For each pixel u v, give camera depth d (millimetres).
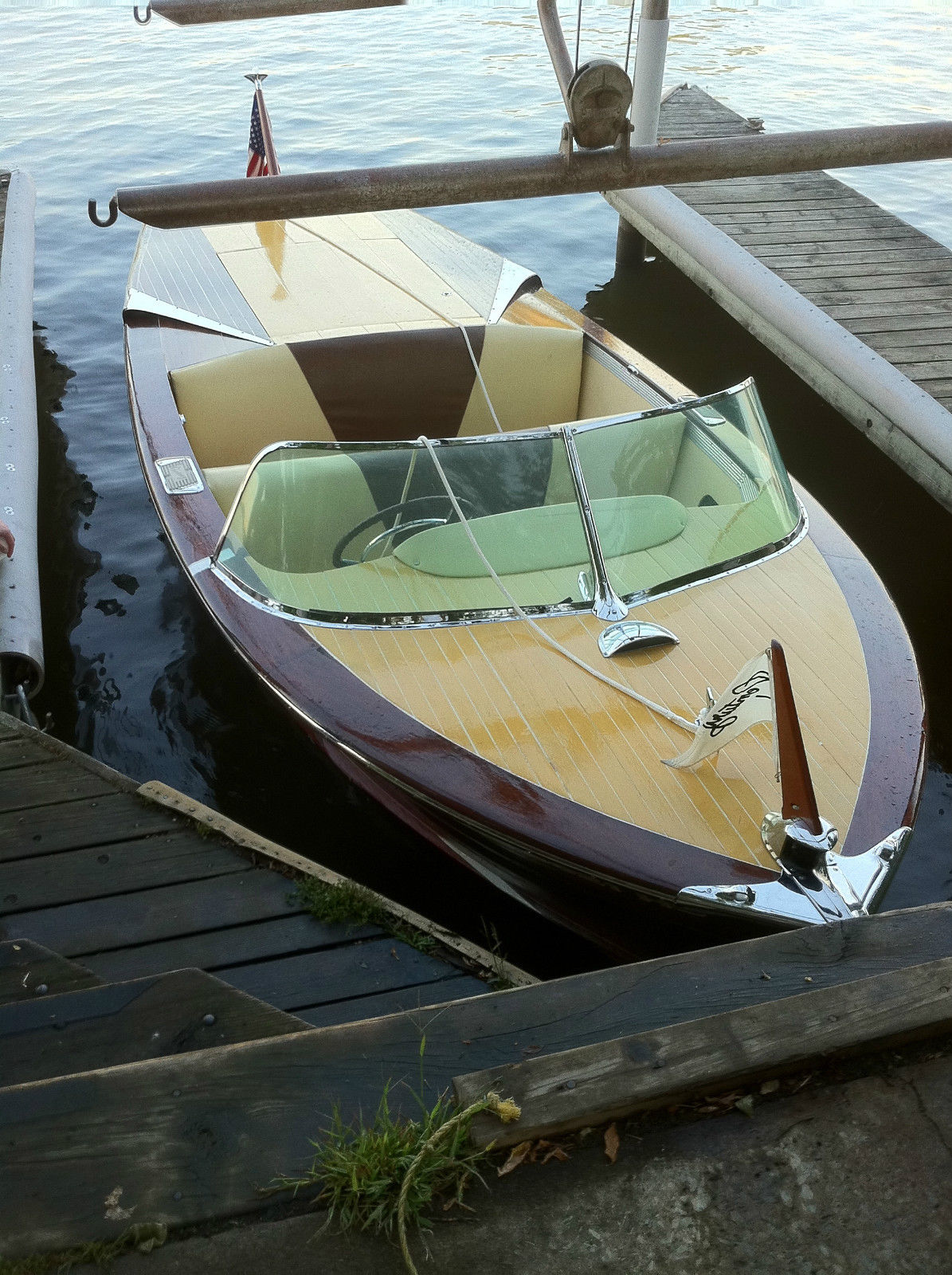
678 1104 1505
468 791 2623
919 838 3629
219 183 2828
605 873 2449
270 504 3264
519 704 2869
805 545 3510
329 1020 2348
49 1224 1347
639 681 2934
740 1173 1427
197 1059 1551
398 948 2516
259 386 4414
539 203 9062
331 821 3508
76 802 2850
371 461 3266
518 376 4723
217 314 4961
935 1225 1372
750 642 3072
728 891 2381
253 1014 1797
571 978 1701
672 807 2580
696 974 1709
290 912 2576
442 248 5707
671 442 3441
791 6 16875
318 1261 1321
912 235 6934
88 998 1815
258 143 6254
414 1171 1354
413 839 3012
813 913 2340
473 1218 1374
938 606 4664
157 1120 1468
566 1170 1428
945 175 10055
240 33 14250
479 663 2996
